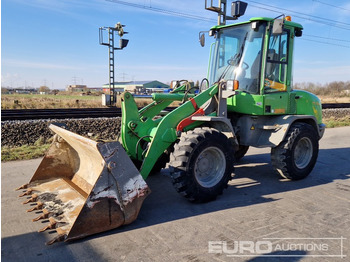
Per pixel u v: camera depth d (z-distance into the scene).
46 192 3.74
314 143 4.98
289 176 4.75
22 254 2.60
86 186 3.70
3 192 4.00
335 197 4.09
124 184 3.02
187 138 3.65
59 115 9.35
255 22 4.36
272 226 3.18
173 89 5.23
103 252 2.65
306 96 5.35
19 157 5.88
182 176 3.56
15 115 9.32
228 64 4.77
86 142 3.07
